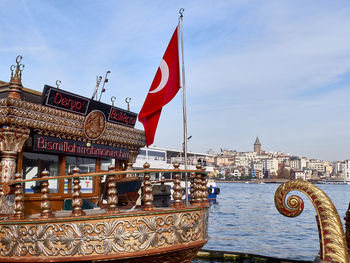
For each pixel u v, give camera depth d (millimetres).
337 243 5012
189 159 50125
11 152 6930
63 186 8484
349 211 6945
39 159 7973
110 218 5910
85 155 8812
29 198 7648
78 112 8539
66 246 5781
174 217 6465
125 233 5945
